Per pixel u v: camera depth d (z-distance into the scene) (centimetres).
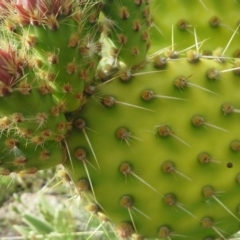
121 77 41
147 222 42
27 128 38
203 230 42
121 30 41
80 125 41
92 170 41
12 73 37
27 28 38
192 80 42
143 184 41
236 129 42
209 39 48
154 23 48
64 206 82
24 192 98
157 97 41
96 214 43
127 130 41
